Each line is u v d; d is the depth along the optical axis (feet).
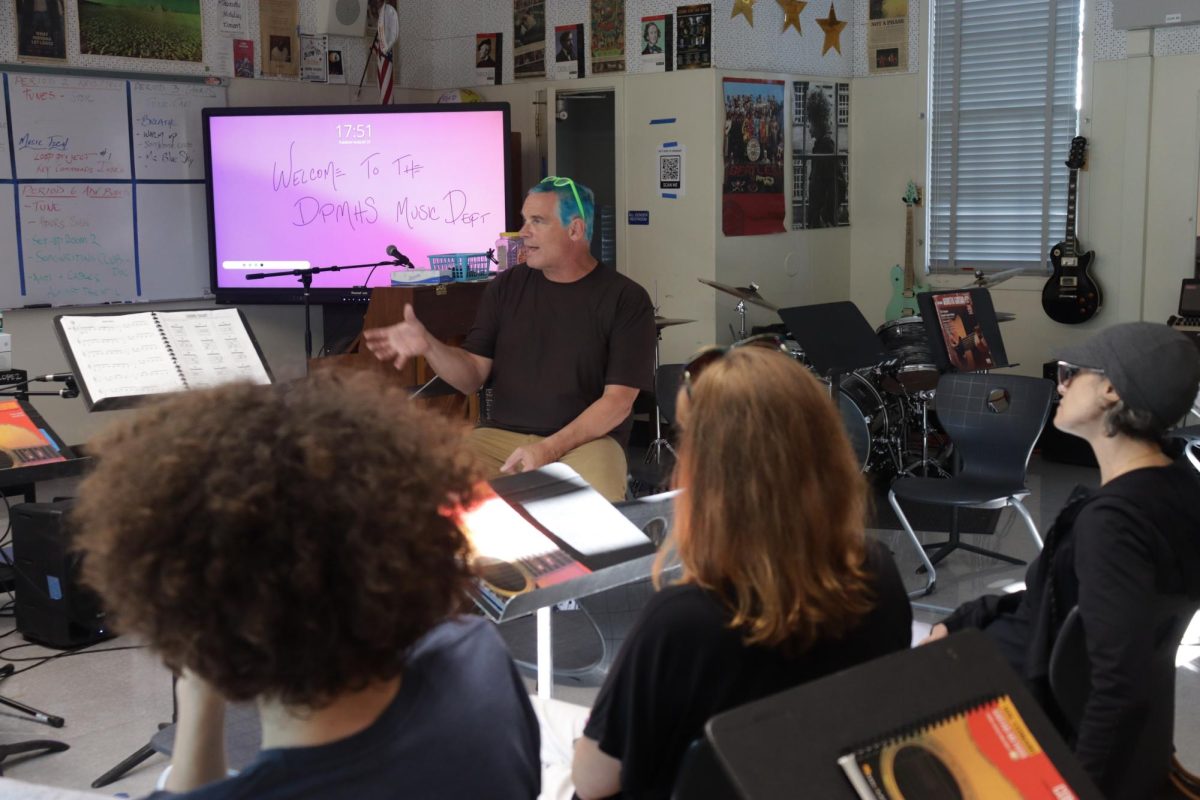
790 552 4.28
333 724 2.99
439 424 3.23
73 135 19.89
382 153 21.38
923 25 24.25
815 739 3.04
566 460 11.39
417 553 2.91
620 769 4.48
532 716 3.56
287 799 2.87
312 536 2.75
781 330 22.38
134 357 9.96
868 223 25.57
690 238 22.34
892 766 3.05
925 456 19.20
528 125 24.32
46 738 10.64
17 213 19.40
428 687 3.18
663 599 4.39
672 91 22.15
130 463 2.86
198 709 3.26
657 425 18.26
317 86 23.21
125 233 20.72
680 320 21.29
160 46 20.85
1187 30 21.34
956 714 3.22
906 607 4.76
